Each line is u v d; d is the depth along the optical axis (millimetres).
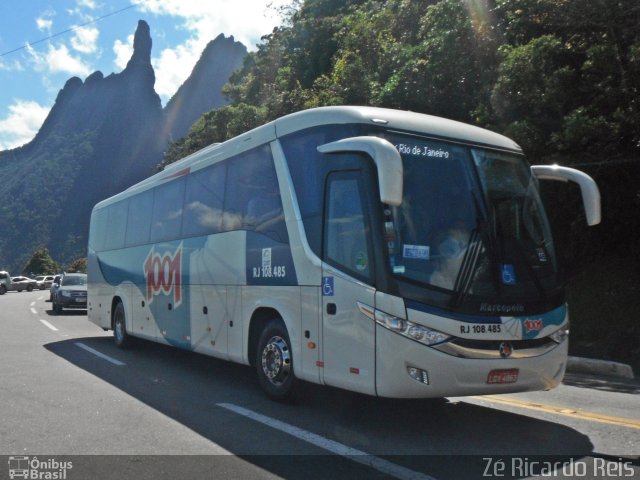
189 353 11867
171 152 42562
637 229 13305
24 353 11898
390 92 16062
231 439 5836
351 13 31438
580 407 7297
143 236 11625
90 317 14695
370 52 20766
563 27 13031
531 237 6469
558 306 6266
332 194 6395
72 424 6441
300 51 32219
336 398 7484
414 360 5461
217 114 34406
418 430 6117
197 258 9289
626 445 5664
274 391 7238
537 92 12398
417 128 6293
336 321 6145
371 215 5816
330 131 6508
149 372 9648
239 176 8258
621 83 11703
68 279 23797
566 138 11492
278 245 7195
